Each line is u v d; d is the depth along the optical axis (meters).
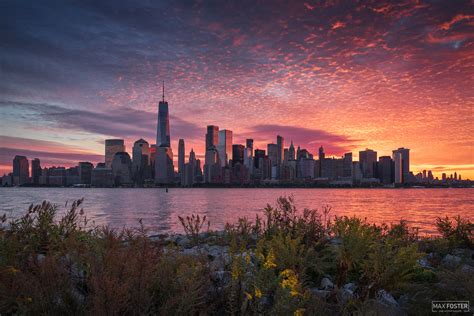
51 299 3.34
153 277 3.78
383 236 7.80
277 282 4.00
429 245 9.01
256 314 3.61
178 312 3.37
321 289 5.19
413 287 4.81
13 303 3.32
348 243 5.50
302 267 5.23
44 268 3.48
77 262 4.07
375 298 4.68
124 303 3.13
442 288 4.72
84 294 3.71
